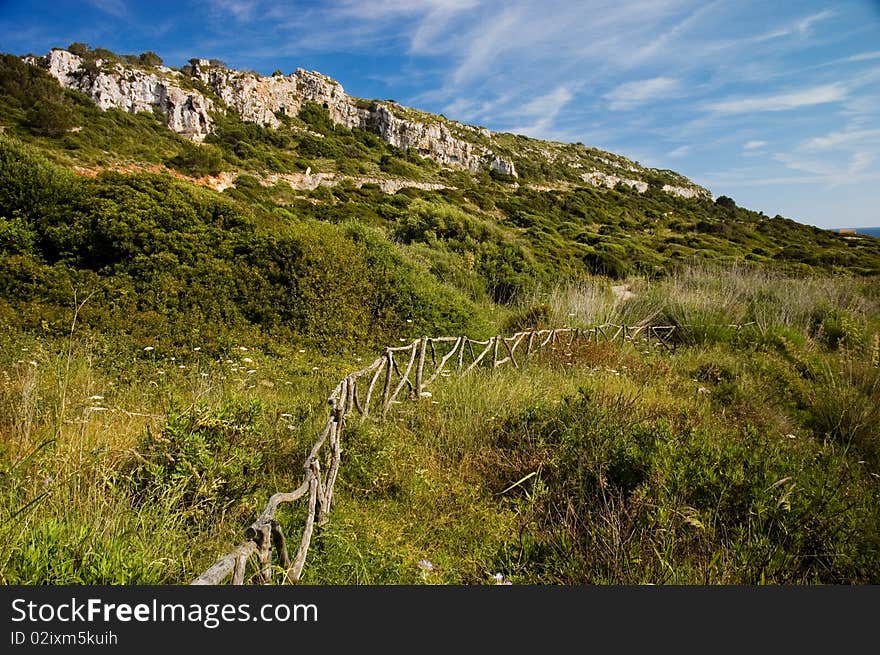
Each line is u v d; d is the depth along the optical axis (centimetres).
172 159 3509
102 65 4878
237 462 297
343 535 267
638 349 909
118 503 242
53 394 393
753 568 245
